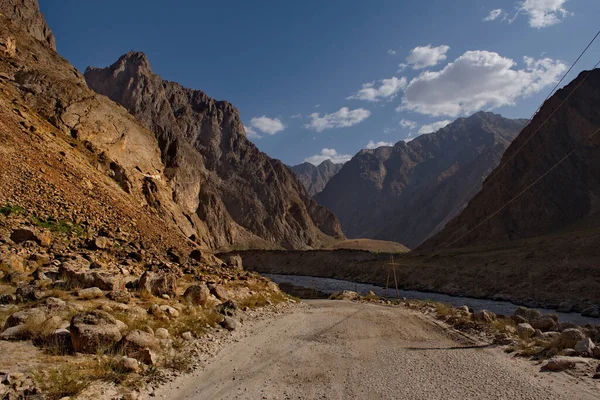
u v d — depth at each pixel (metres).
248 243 193.88
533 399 6.49
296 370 8.46
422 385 7.45
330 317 16.92
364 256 100.25
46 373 6.24
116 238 23.28
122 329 8.45
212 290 16.73
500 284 48.69
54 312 9.00
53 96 43.81
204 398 6.60
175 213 52.72
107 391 6.15
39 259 14.54
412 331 13.68
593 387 6.82
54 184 25.38
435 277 60.91
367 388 7.34
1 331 7.95
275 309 18.03
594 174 99.25
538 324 13.46
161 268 19.84
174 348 8.97
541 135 113.75
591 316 30.75
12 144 25.91
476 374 8.03
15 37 51.84
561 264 45.72
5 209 19.28
